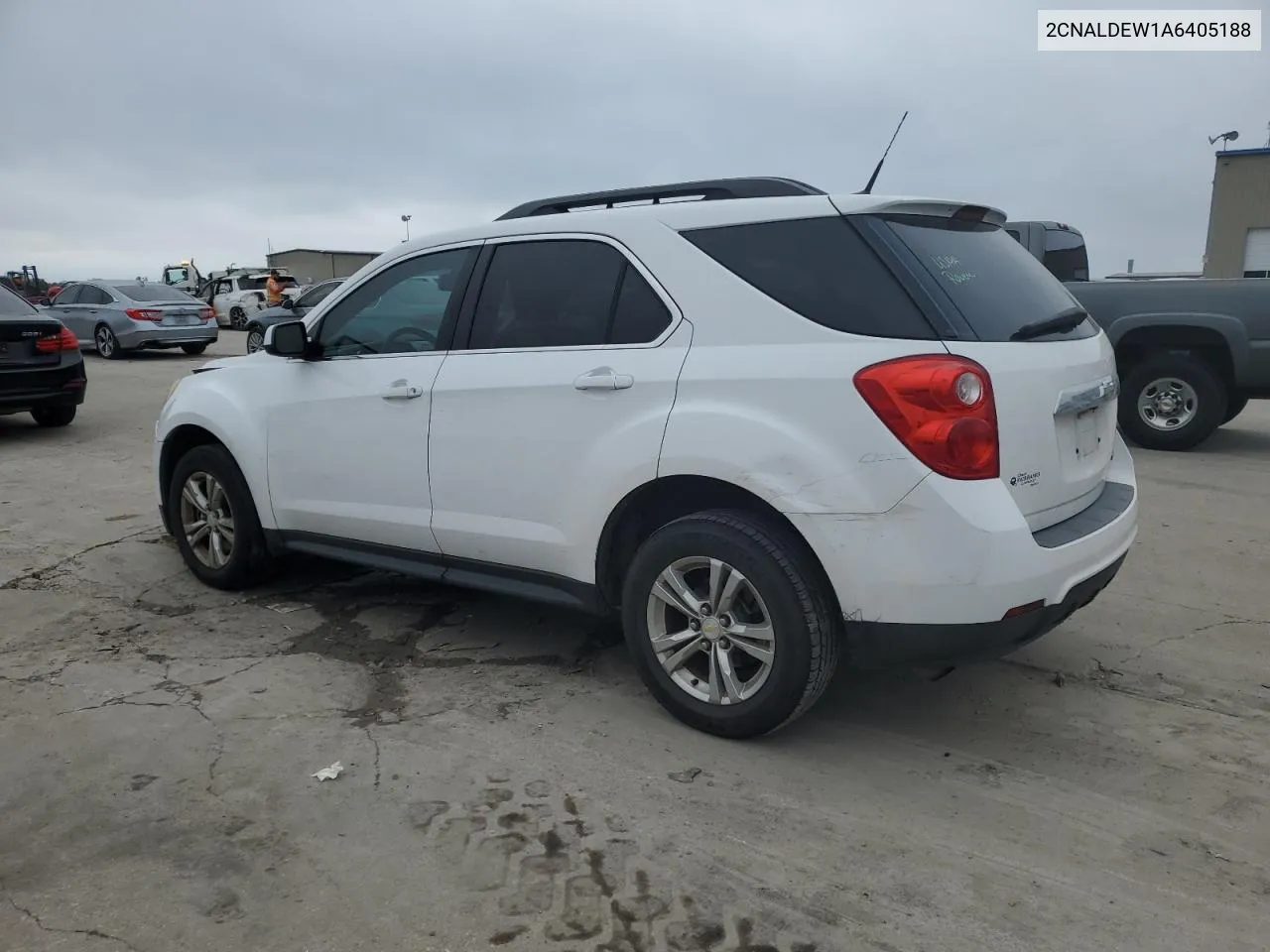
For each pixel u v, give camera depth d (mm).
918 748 3426
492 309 3914
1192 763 3322
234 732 3535
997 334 3129
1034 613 3023
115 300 18609
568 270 3723
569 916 2529
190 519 5180
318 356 4488
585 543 3596
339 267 46594
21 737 3492
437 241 4164
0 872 2717
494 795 3100
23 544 5926
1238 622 4598
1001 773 3262
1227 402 8602
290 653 4293
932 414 2893
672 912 2547
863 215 3211
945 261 3252
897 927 2492
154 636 4492
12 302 9914
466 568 4070
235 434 4773
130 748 3414
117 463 8602
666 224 3502
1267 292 8031
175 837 2877
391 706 3756
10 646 4367
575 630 4547
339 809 3023
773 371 3121
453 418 3908
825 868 2734
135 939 2441
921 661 3068
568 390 3561
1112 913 2545
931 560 2916
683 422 3258
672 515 3641
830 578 3064
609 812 3004
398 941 2436
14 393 9570
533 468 3686
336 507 4414
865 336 3045
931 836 2891
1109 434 3775
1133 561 5516
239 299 29141
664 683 3523
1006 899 2600
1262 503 6781
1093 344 3637
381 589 5129
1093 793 3129
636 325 3488
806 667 3170
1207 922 2510
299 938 2447
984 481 2932
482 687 3926
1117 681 3969
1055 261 10023
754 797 3094
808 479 3037
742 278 3297
